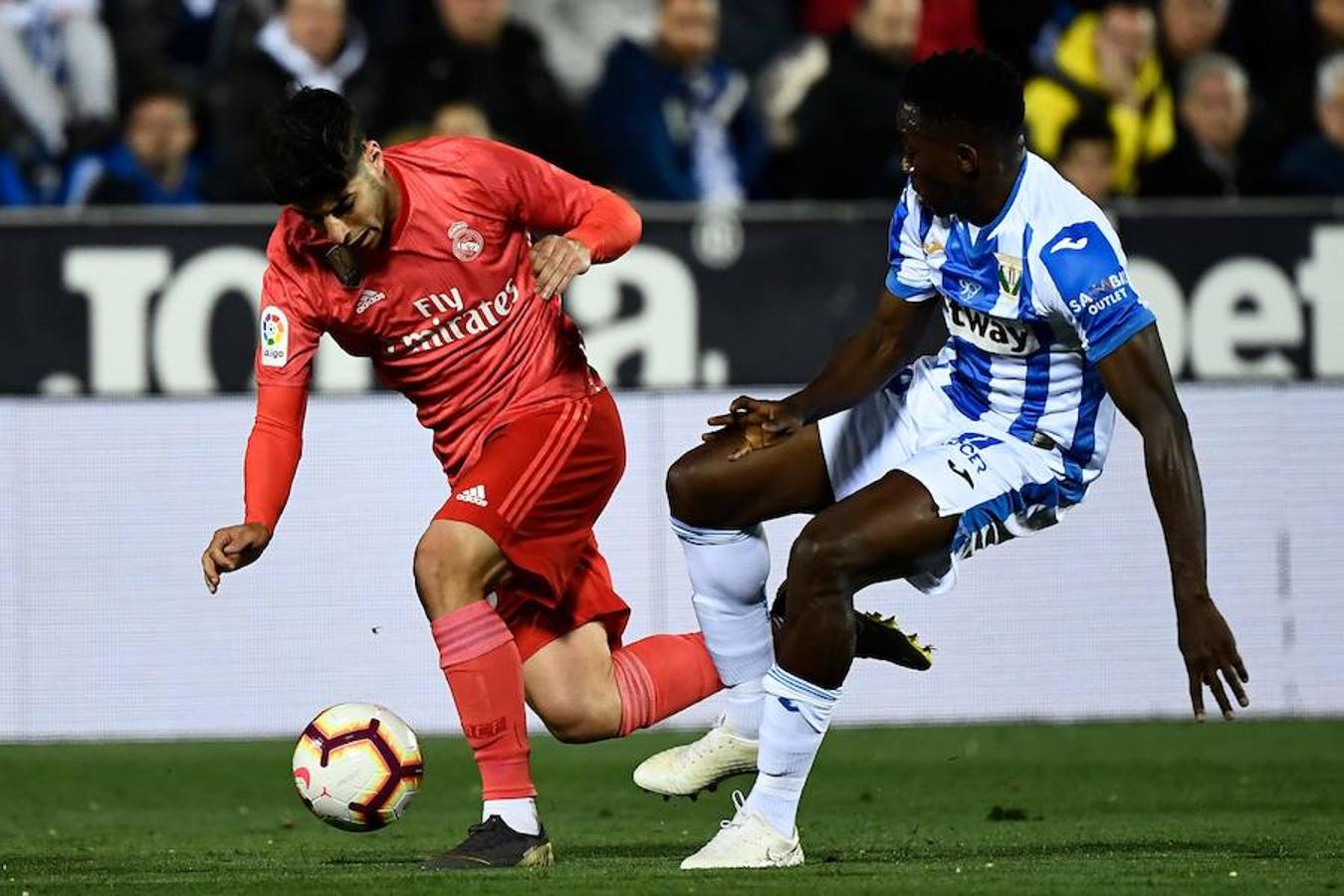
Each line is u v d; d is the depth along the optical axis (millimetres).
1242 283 32844
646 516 32188
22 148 38531
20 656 32031
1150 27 38219
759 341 32219
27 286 31562
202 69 39594
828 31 41938
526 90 38594
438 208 17719
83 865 19047
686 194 38906
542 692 19281
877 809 25016
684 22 38500
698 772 19469
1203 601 16172
